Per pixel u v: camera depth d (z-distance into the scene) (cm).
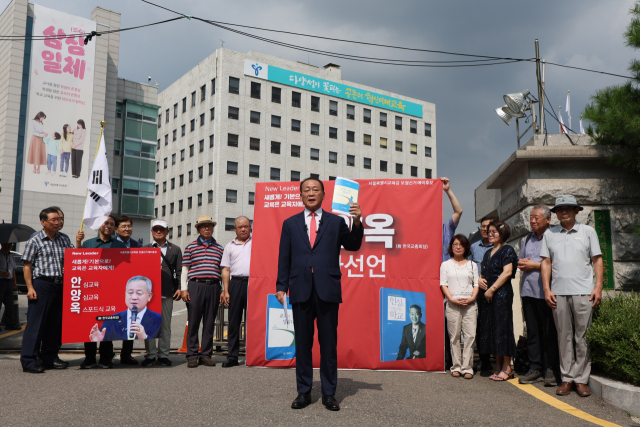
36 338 643
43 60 3625
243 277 709
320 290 467
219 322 848
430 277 664
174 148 5778
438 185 682
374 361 657
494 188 1017
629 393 482
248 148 5172
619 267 786
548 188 813
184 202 5481
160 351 711
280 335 683
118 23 4091
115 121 4197
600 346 547
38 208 3559
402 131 6319
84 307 673
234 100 5141
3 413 428
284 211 706
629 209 796
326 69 5903
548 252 575
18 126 3531
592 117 770
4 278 1075
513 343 608
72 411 435
